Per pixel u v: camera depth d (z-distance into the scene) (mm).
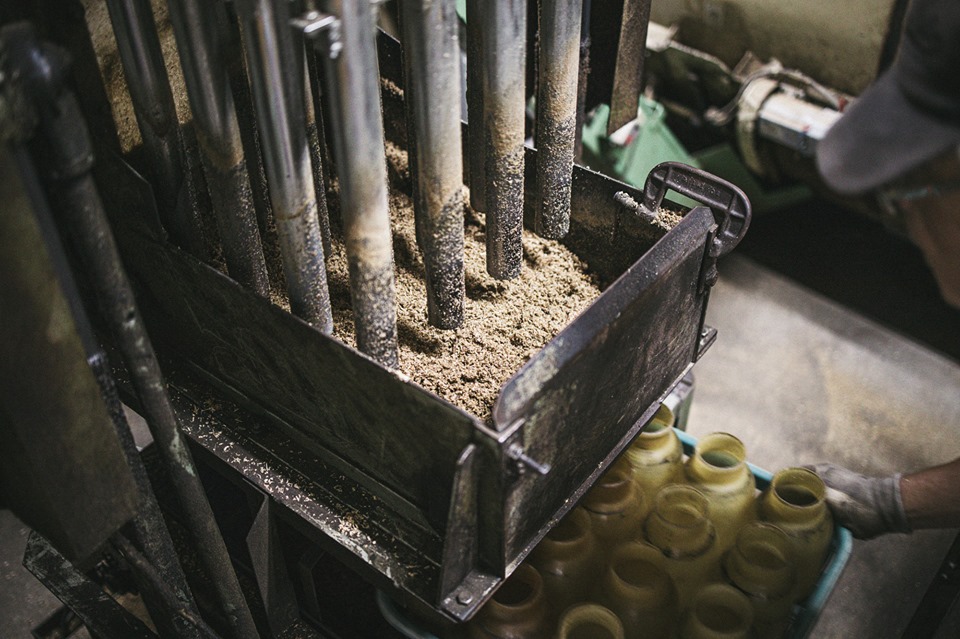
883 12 2098
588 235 1455
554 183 1386
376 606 1517
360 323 1172
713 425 2354
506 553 1081
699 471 1464
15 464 889
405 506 1172
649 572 1300
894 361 2527
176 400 1366
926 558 2020
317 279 1221
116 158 1179
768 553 1345
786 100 2350
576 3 1200
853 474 1559
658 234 1345
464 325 1345
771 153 2484
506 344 1322
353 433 1151
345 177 1016
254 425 1324
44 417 851
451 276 1252
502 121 1210
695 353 1427
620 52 1519
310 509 1198
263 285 1343
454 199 1162
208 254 1417
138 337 958
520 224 1355
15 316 780
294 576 1564
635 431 1321
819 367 2520
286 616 1418
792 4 2248
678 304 1255
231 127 1151
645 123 2309
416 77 1033
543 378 971
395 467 1129
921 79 841
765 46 2410
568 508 1202
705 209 1238
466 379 1262
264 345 1175
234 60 1314
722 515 1441
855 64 2248
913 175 883
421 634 1287
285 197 1111
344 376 1069
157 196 1308
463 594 1069
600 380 1113
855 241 2947
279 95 1017
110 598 1364
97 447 929
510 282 1430
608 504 1401
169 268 1242
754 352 2568
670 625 1306
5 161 726
